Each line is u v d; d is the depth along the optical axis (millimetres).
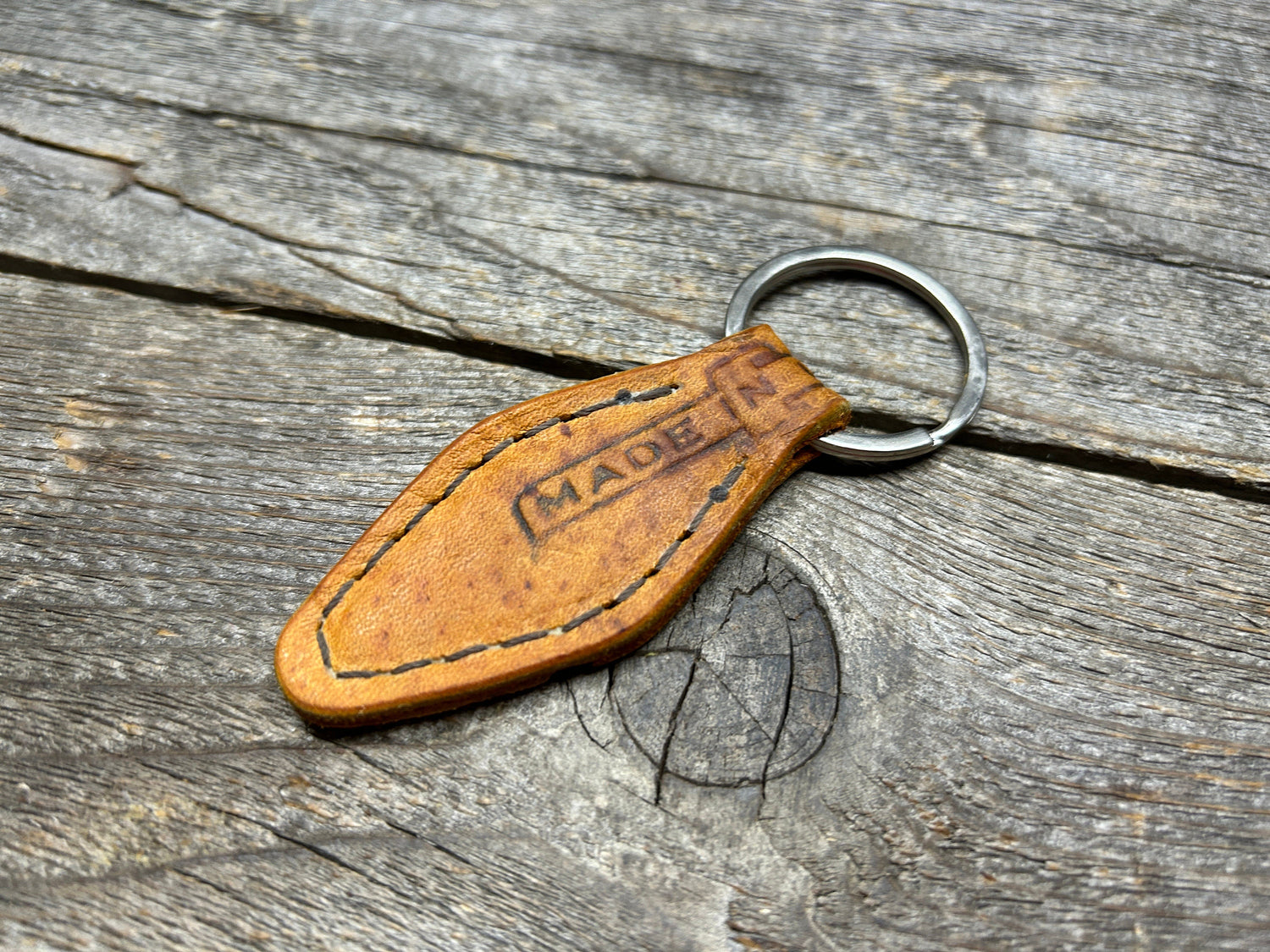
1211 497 114
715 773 96
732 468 103
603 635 95
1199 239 133
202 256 128
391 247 129
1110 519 112
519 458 102
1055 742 99
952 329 122
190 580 105
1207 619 106
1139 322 127
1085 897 93
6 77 139
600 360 122
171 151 135
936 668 102
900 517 110
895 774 97
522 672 94
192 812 93
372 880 91
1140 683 102
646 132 140
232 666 99
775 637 102
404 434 115
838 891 92
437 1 150
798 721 99
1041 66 147
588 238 131
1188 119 143
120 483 111
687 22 150
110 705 97
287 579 105
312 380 119
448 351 123
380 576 96
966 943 91
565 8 151
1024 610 105
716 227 133
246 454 113
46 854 91
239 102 140
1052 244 133
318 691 92
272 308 125
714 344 110
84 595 104
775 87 145
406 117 140
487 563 97
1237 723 101
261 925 89
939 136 142
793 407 106
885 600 105
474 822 94
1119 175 138
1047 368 122
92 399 117
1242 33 151
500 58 146
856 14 152
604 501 100
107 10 146
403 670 93
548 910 91
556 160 137
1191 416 119
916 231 134
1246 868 95
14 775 94
